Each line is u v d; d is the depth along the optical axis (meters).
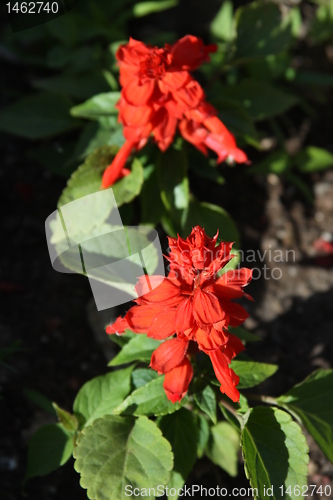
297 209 0.75
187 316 0.47
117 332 0.49
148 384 0.52
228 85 0.68
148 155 0.65
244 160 0.58
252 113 0.68
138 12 0.77
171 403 0.52
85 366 0.65
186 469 0.54
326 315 0.69
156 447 0.51
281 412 0.51
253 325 0.69
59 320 0.67
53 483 0.60
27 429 0.62
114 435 0.52
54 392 0.64
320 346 0.67
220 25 0.76
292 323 0.69
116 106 0.58
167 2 0.77
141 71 0.54
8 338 0.66
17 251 0.71
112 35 0.76
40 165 0.75
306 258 0.73
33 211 0.73
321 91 0.82
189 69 0.57
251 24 0.67
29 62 0.78
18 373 0.64
